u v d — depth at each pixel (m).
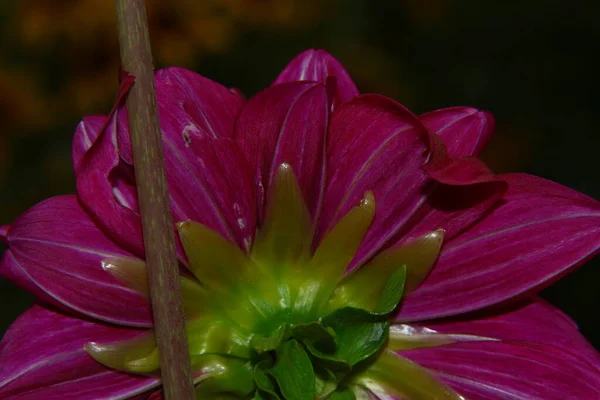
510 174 0.43
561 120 1.55
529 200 0.42
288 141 0.42
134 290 0.42
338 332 0.42
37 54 1.10
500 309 0.43
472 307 0.42
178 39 0.98
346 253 0.42
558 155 1.50
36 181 1.23
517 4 1.66
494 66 1.62
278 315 0.42
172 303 0.39
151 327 0.42
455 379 0.42
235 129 0.42
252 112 0.42
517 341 0.43
